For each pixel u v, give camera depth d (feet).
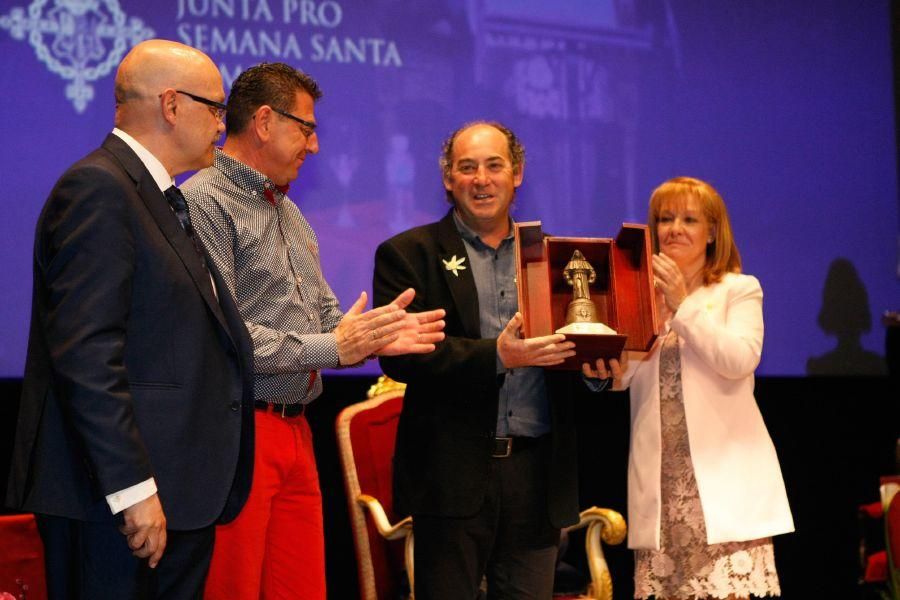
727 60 13.24
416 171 12.08
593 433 13.07
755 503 8.61
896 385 13.48
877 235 13.52
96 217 5.76
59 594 5.90
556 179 12.49
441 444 7.93
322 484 12.21
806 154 13.39
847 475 13.37
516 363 7.50
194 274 6.21
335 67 11.85
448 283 8.21
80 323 5.57
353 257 11.80
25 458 5.82
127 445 5.52
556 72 12.62
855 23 13.62
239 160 8.02
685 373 8.91
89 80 10.98
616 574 13.25
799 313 13.19
